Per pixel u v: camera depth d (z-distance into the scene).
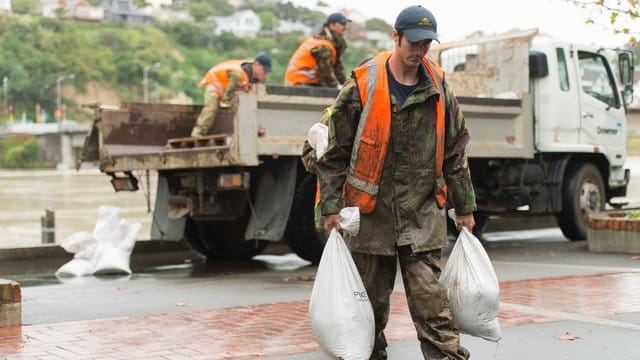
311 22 184.75
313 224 11.86
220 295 9.27
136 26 169.12
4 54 144.12
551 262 11.61
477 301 4.96
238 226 12.95
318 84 12.68
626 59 15.16
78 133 115.19
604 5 12.28
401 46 4.82
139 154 12.26
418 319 4.96
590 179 14.85
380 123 4.88
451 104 5.03
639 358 5.91
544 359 5.89
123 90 153.25
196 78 161.38
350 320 4.76
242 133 10.92
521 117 13.55
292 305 8.33
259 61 13.27
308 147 5.31
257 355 6.13
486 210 14.12
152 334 6.95
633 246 12.27
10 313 7.38
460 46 14.77
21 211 28.58
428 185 4.97
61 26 156.75
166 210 12.84
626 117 16.33
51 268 13.10
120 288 10.21
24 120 131.75
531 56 14.18
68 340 6.78
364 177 4.94
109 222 12.23
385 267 5.12
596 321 7.20
